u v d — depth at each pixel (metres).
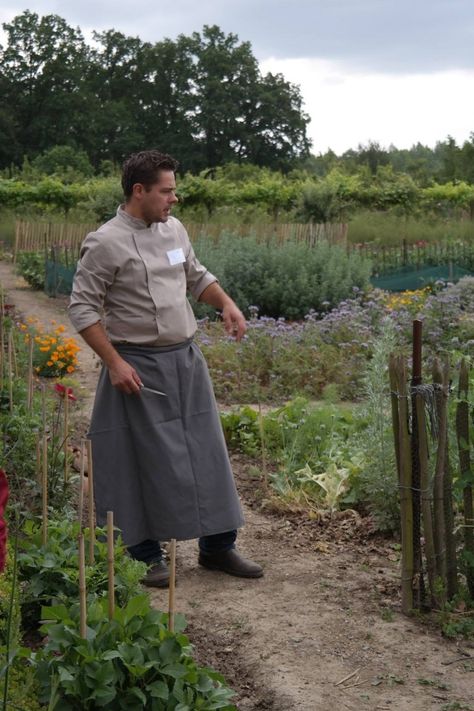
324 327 11.67
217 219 28.17
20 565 4.04
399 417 4.43
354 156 70.88
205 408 4.90
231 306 5.08
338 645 4.23
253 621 4.48
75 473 6.14
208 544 5.08
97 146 82.19
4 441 5.82
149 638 3.38
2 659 3.17
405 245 20.28
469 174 51.50
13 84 81.50
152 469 4.76
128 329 4.74
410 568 4.50
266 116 82.25
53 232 24.84
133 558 4.89
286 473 6.56
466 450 4.56
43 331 12.98
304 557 5.37
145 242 4.75
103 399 4.81
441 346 11.30
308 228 20.48
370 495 6.02
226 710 3.35
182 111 82.50
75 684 3.20
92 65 87.62
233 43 84.44
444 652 4.18
